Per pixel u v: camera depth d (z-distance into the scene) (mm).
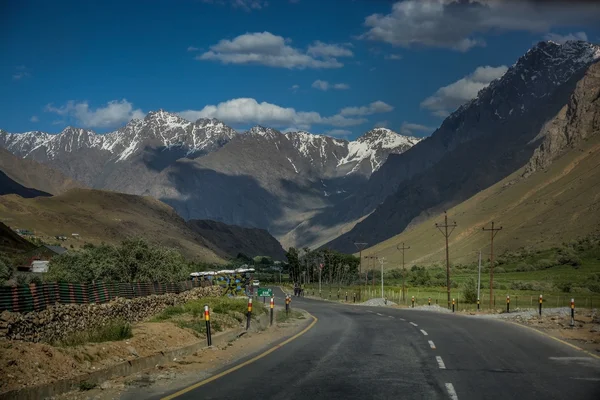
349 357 18547
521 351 20000
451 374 15227
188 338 21703
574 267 137500
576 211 176500
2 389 11680
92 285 23172
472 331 27750
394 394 12641
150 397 12297
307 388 13297
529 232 182125
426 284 136625
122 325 19516
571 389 13266
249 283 61156
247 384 13781
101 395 12508
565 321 33562
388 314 44312
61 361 14227
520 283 111750
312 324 33562
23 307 16891
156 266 43062
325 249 173500
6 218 138000
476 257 183250
